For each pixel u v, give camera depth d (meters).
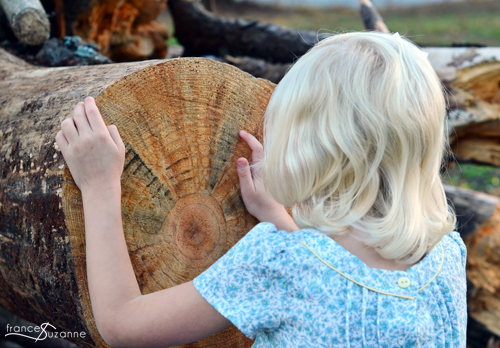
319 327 0.79
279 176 0.88
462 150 2.40
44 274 0.99
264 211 1.15
